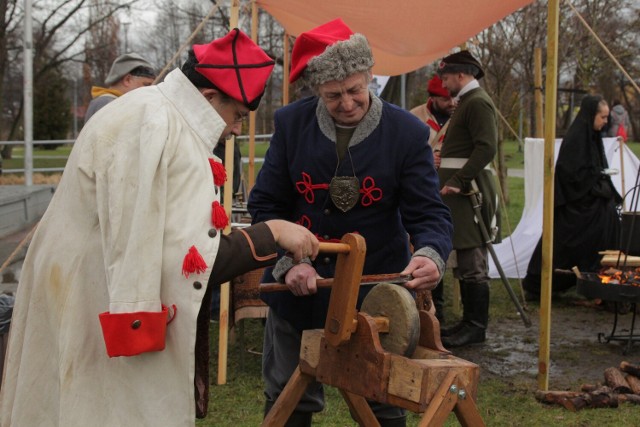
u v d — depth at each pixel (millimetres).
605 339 5121
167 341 1816
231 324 4633
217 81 1944
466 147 5051
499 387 4207
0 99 24016
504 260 7062
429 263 2277
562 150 6270
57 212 1923
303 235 1997
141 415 1812
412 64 6312
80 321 1854
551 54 3832
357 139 2459
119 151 1823
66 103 32156
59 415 1856
